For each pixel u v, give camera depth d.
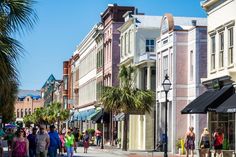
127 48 67.25
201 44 47.38
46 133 27.61
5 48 15.30
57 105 135.12
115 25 75.94
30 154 28.31
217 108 34.69
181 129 49.84
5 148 61.00
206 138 35.91
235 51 36.50
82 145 74.38
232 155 34.97
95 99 89.38
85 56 105.56
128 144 62.81
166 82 34.50
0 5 15.96
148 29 64.12
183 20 65.88
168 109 52.03
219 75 39.34
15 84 18.72
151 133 58.62
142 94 54.50
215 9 40.62
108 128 79.38
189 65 49.38
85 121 102.88
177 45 50.06
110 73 76.12
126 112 54.88
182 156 45.34
